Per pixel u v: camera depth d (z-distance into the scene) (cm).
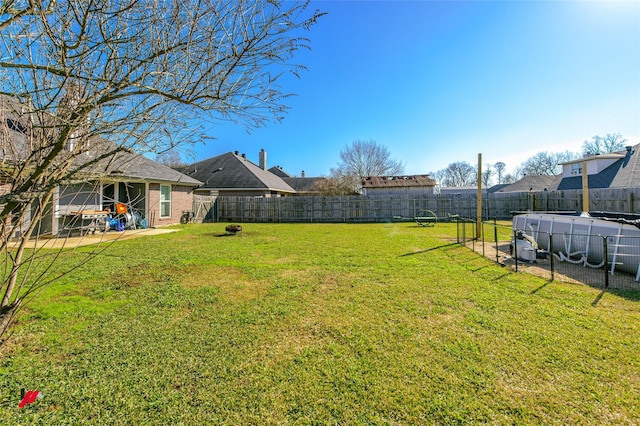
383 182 2616
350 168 3206
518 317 304
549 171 3950
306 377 209
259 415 173
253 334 273
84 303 350
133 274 482
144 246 763
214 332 277
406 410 176
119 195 1174
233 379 207
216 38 168
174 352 242
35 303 345
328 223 1552
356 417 171
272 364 225
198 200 1591
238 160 2231
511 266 529
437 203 1652
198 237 952
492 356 232
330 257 621
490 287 405
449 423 166
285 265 546
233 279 455
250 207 1708
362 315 314
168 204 1370
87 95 166
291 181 3309
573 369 213
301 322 299
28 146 181
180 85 171
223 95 180
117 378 207
